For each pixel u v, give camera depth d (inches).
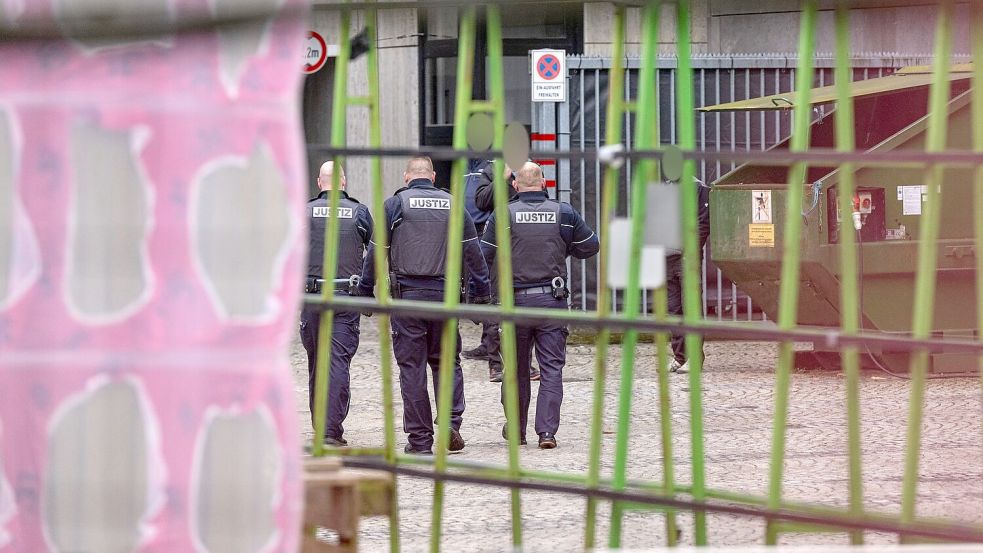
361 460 708.0
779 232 1637.6
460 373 1272.1
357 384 1702.8
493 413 1507.1
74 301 466.9
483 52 2176.4
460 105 679.7
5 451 473.7
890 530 619.2
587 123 2038.6
